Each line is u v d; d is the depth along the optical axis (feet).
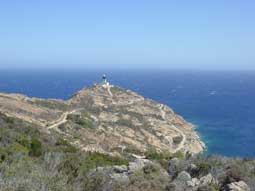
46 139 162.09
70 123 286.66
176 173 77.30
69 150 131.44
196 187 67.00
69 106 379.96
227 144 405.39
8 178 39.27
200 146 388.57
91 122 321.73
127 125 368.48
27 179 39.45
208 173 76.02
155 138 359.46
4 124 175.32
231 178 72.90
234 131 475.31
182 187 65.62
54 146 144.66
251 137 440.04
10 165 45.06
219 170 76.84
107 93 504.02
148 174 70.23
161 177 69.36
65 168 61.26
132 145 293.23
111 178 63.72
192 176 77.61
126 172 71.31
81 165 71.41
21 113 277.23
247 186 69.05
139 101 511.81
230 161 85.76
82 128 285.43
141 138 341.00
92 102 450.71
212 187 66.54
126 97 512.22
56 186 41.19
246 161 87.76
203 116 597.52
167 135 388.98
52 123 276.41
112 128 337.31
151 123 420.36
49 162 58.80
